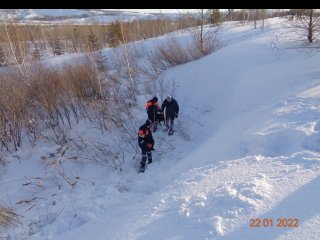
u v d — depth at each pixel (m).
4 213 5.51
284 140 5.28
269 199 3.58
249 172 4.44
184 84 11.73
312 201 3.40
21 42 14.56
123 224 4.21
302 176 3.95
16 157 7.71
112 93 11.06
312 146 4.95
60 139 8.31
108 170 6.97
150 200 4.71
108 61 16.44
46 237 5.00
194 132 8.53
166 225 3.69
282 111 6.51
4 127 8.21
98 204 5.59
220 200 3.77
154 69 14.61
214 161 5.38
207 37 16.11
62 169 7.16
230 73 11.03
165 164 6.93
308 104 6.52
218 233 3.22
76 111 9.65
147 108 8.71
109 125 8.82
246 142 5.57
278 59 11.16
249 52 12.30
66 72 10.89
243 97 8.92
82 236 4.56
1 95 8.72
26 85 9.95
